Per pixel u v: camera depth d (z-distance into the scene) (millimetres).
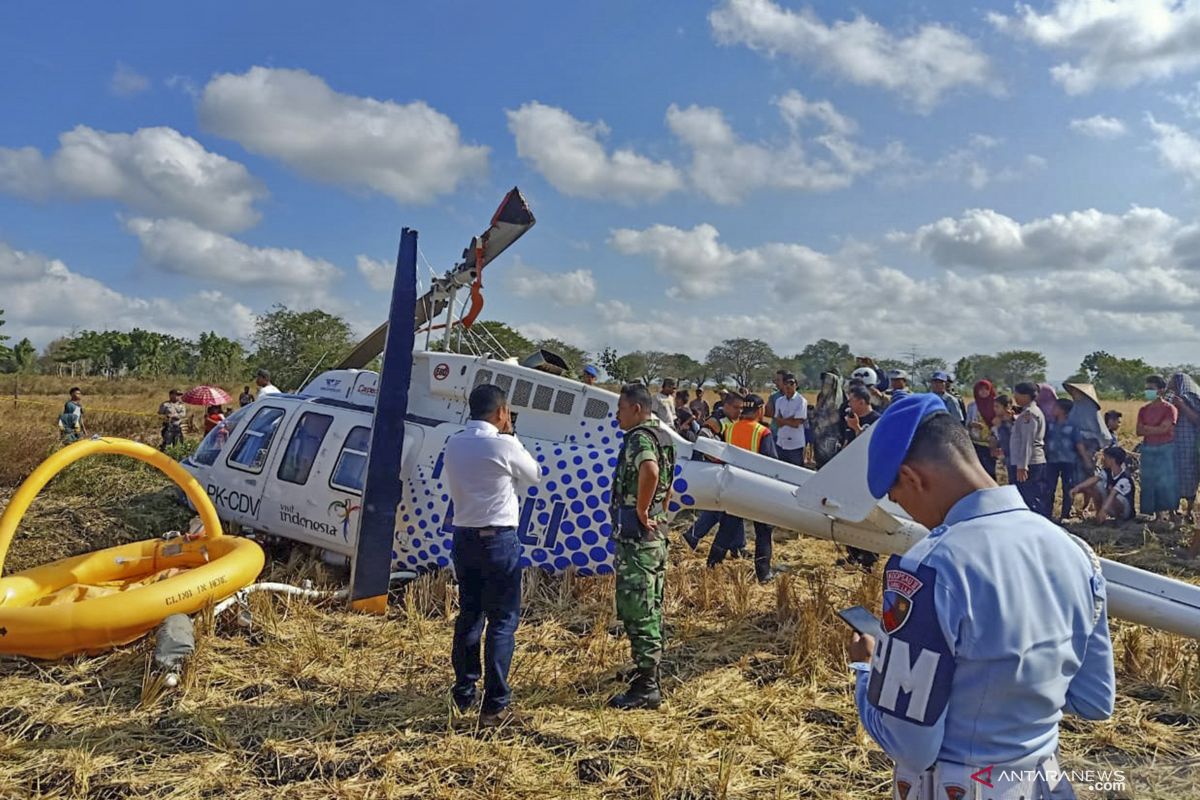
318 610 6211
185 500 8461
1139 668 5324
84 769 3867
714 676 5215
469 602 4539
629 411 4871
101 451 6180
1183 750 4227
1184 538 9805
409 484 6891
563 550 6770
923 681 1657
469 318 8273
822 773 4062
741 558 8586
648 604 4727
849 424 8766
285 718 4469
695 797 3807
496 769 3998
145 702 4562
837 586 7379
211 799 3705
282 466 7285
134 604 5098
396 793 3783
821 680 5168
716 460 6867
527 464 4578
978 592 1643
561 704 4730
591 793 3824
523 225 7680
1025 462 9523
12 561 7430
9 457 11906
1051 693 1696
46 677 4871
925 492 1859
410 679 5008
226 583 5602
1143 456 10852
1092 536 9961
